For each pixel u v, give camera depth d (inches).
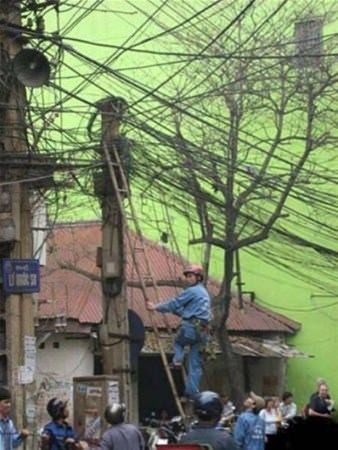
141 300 1010.1
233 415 713.6
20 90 546.3
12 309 534.0
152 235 1119.0
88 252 1081.4
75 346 990.4
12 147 543.5
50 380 975.0
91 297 1030.4
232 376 952.3
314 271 1133.7
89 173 581.9
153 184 681.6
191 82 954.7
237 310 1135.6
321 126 1093.8
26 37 553.0
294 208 1039.0
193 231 1039.6
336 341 1157.7
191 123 919.7
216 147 938.1
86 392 540.1
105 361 564.7
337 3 1085.8
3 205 541.0
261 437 579.5
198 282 580.7
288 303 1170.6
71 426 552.7
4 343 538.9
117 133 570.6
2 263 539.5
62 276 1057.5
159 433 592.7
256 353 1085.8
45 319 975.0
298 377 1163.3
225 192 772.6
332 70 1028.5
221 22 1014.4
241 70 887.7
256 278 1185.4
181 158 648.4
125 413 492.1
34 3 554.9
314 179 1076.5
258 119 1070.4
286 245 1047.0
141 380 1063.6
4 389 446.6
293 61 1002.1
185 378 573.6
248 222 943.7
